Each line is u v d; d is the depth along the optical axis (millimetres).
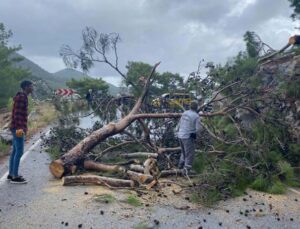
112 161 8492
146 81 9234
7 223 4758
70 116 10734
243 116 9664
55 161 7129
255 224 5047
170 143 8938
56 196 5930
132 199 5715
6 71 22719
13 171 6668
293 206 5895
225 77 9656
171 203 5793
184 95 9898
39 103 26516
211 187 6148
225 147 8266
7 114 15844
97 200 5680
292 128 8180
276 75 9211
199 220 5109
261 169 7230
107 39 9195
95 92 10852
